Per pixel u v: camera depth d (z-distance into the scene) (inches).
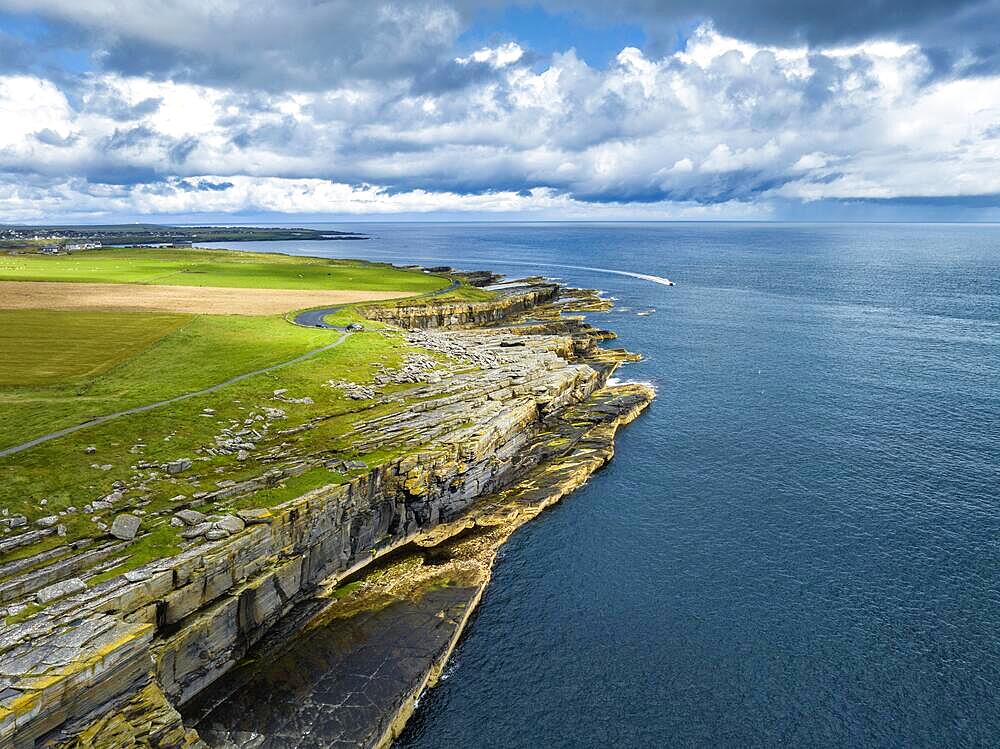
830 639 1646.2
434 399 2630.4
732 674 1544.0
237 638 1510.8
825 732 1384.1
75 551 1422.2
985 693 1469.0
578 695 1492.4
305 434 2198.6
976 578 1861.5
